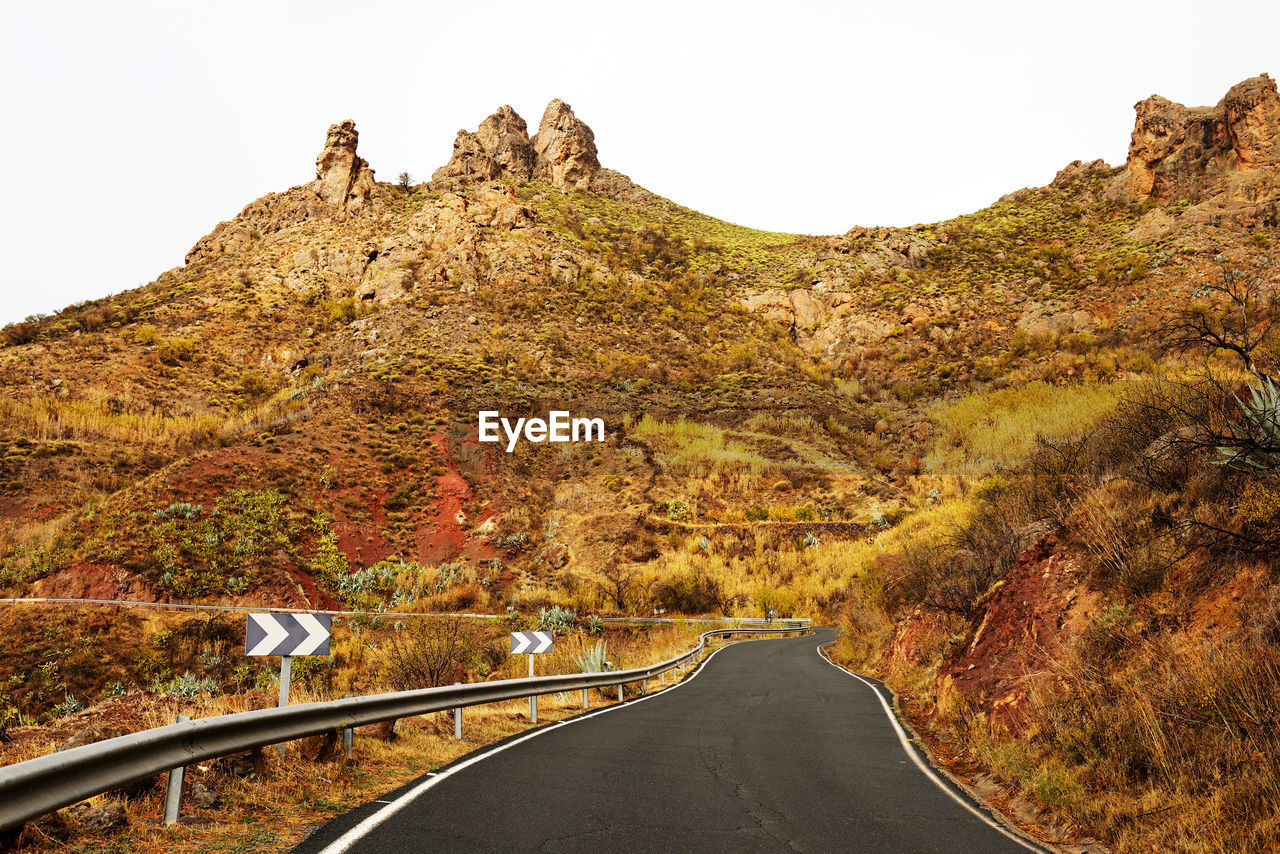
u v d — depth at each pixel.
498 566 46.62
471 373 76.69
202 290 103.25
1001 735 7.61
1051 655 7.85
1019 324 91.25
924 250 120.69
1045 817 5.62
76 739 5.63
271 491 48.16
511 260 105.56
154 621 30.00
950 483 57.28
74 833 4.32
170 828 4.66
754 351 95.56
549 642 11.38
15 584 35.28
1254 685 5.06
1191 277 81.81
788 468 63.59
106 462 58.34
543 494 58.09
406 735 8.30
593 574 46.62
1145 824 4.84
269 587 38.25
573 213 141.25
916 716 10.95
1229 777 4.74
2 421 61.69
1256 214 90.25
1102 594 7.87
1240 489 6.87
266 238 121.56
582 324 94.06
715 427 72.44
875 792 6.41
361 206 123.12
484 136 169.62
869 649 20.16
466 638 20.47
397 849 4.50
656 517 54.62
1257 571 6.09
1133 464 9.27
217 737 5.07
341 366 82.88
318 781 6.09
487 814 5.42
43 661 26.77
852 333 101.12
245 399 80.62
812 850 4.74
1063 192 135.38
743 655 26.20
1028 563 9.84
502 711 11.54
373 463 56.38
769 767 7.44
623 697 14.72
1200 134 108.12
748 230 169.12
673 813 5.59
